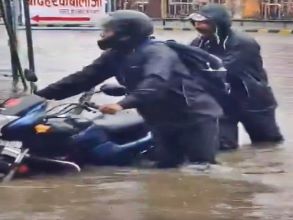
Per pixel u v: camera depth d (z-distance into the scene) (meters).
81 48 22.31
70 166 6.75
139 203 5.74
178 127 6.87
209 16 8.07
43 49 21.83
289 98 12.12
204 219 5.30
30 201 5.80
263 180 6.56
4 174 6.54
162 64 6.63
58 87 7.28
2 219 5.30
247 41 8.23
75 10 33.00
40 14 32.88
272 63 18.44
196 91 6.87
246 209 5.58
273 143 8.54
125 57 6.92
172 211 5.51
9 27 13.89
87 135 6.94
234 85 8.19
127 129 7.15
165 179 6.56
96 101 10.52
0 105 6.78
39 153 6.69
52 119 6.90
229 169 6.96
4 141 6.57
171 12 41.00
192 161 7.01
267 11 40.00
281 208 5.62
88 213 5.46
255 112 8.37
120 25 6.82
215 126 7.01
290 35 32.06
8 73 15.51
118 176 6.70
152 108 6.69
